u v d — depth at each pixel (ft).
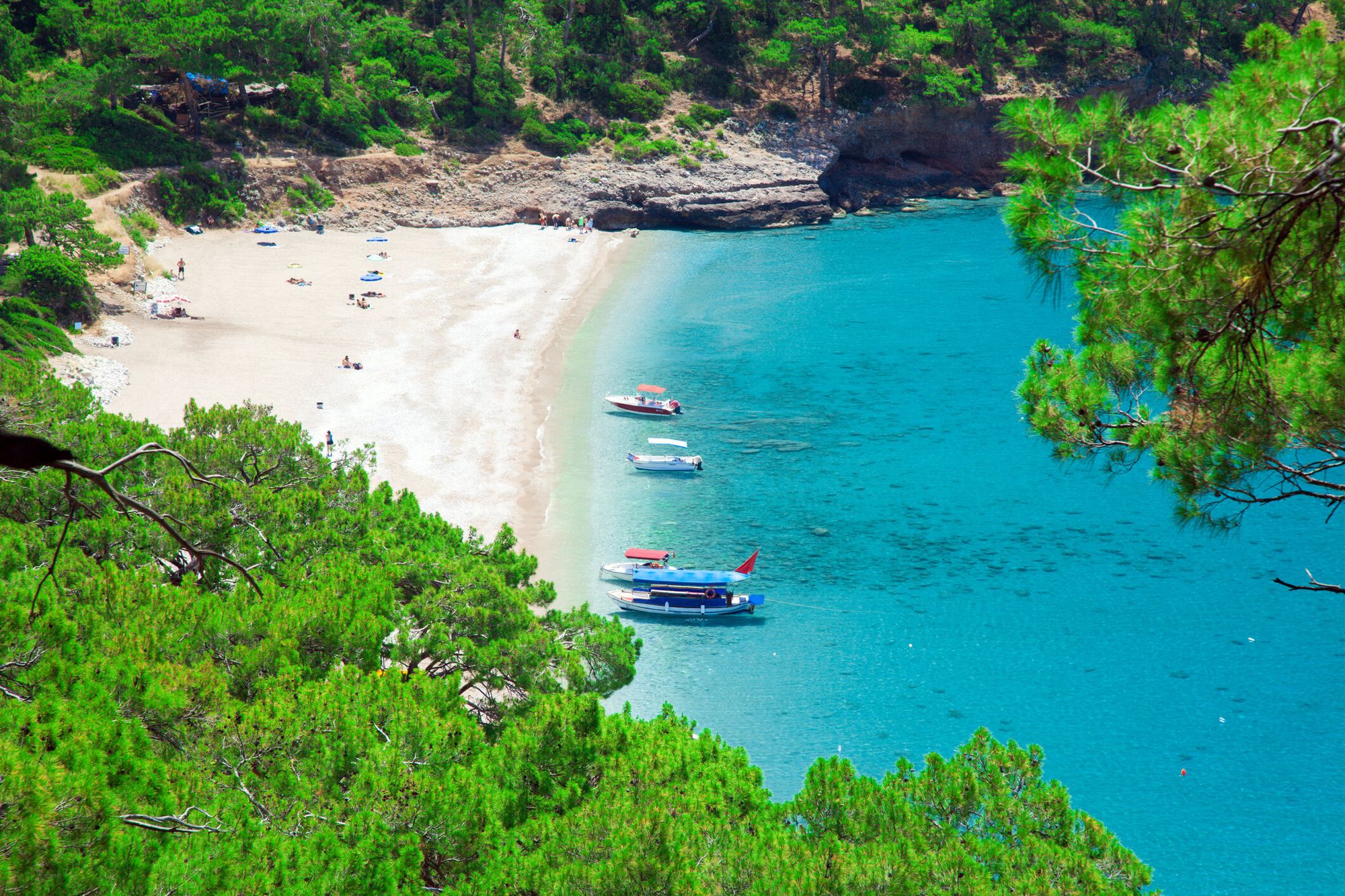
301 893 43.52
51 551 73.26
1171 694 143.23
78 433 89.30
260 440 102.53
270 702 57.47
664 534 186.60
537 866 50.65
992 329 304.71
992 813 57.77
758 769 63.10
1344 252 31.94
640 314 314.96
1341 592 38.99
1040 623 160.25
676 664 150.41
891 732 135.74
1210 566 176.35
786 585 171.42
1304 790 125.29
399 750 56.49
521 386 248.52
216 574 81.46
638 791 57.52
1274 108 32.78
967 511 196.95
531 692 78.79
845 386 261.85
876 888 48.44
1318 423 36.83
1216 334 34.78
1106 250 37.22
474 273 340.80
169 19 342.03
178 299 268.41
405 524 101.30
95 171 325.83
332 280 317.63
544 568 172.96
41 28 371.35
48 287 237.45
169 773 48.08
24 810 37.11
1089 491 204.44
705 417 240.94
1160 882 112.16
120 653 58.18
